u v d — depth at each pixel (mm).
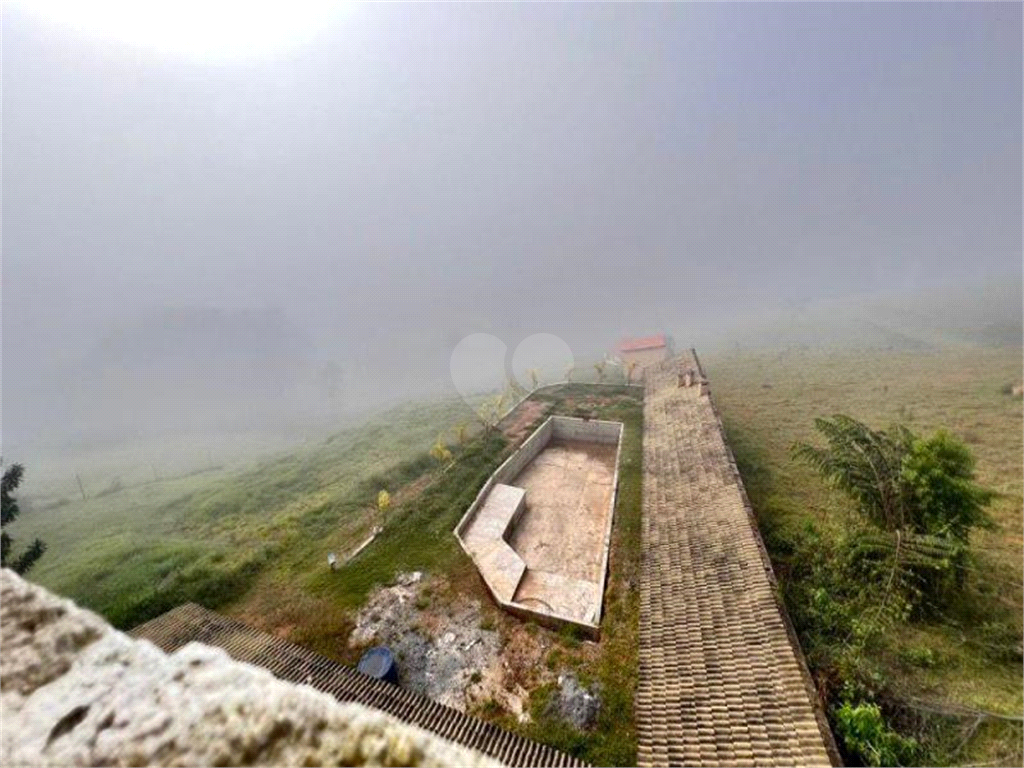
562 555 20312
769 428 30344
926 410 30844
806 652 11734
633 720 11250
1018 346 47156
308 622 15609
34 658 2111
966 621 12727
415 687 13164
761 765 8781
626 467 24328
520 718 11906
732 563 14156
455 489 24031
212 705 1995
